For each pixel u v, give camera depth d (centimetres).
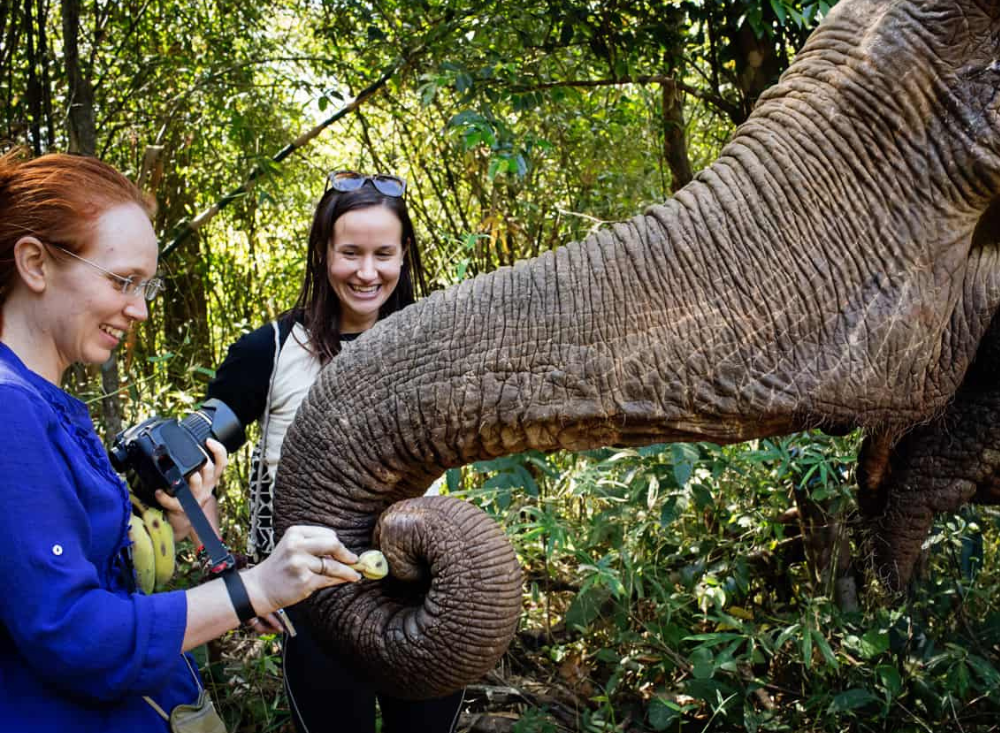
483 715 339
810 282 211
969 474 255
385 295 275
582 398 209
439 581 200
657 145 534
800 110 218
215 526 232
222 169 567
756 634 318
